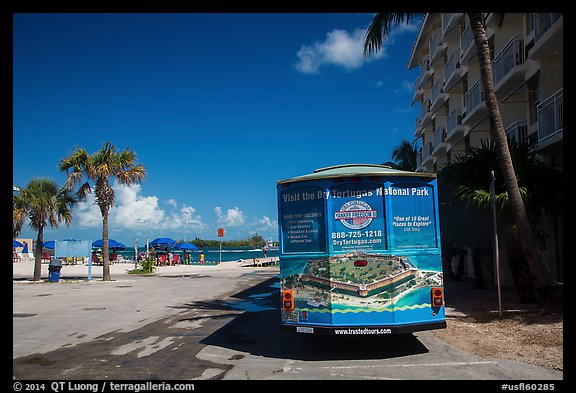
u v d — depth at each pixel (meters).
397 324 7.95
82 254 26.05
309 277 8.23
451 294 15.77
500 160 11.33
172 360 8.05
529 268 12.25
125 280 26.80
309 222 8.36
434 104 34.91
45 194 25.31
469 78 25.98
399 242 8.15
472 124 25.64
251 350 8.80
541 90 16.75
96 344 9.41
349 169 9.04
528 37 18.23
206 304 15.91
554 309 10.66
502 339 8.87
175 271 36.59
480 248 16.67
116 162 26.41
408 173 8.27
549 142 14.44
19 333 10.59
